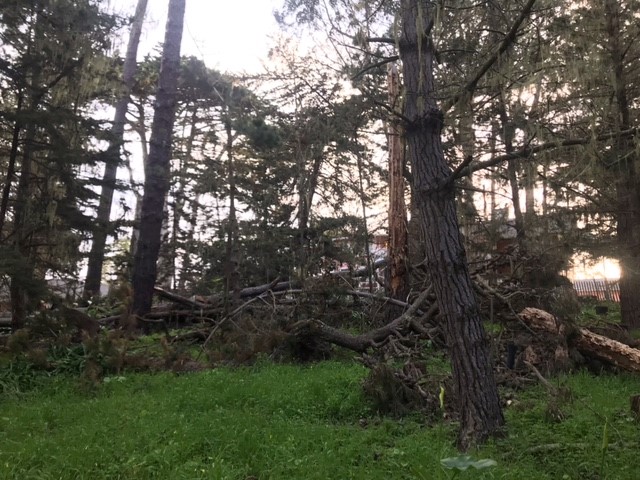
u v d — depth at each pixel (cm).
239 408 611
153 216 1255
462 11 563
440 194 500
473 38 608
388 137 1221
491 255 1188
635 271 1125
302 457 432
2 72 884
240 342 959
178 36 1317
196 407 609
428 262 504
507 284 1034
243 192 1272
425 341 958
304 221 1391
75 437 484
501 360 837
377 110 610
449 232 495
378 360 843
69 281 1057
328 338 952
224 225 1197
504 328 925
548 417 530
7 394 701
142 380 784
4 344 847
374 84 705
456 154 984
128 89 1341
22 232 952
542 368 806
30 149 936
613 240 1229
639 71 995
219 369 845
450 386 641
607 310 1494
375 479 387
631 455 414
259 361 909
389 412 621
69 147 959
